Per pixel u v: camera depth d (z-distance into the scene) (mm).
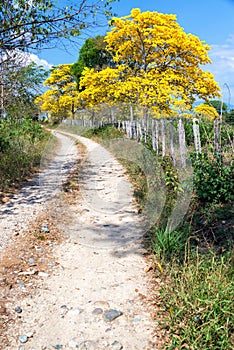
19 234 5457
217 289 3412
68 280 4152
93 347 3051
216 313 3193
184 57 15125
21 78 10211
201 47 14648
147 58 15164
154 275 4207
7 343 3072
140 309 3584
